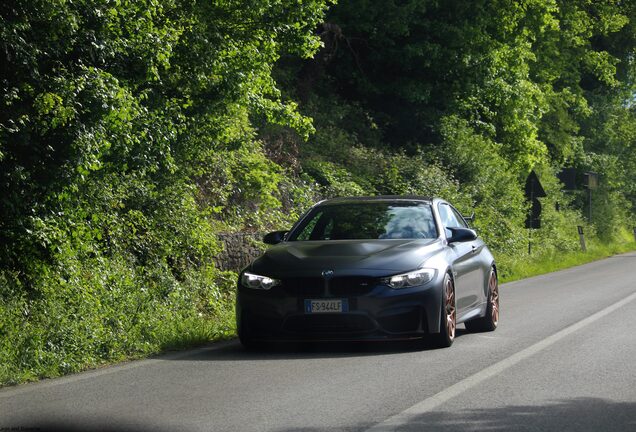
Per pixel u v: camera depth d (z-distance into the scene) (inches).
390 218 582.2
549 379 423.2
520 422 328.8
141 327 567.5
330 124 1437.0
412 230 573.6
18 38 501.4
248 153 971.9
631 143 2529.5
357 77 1614.2
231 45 707.4
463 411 349.1
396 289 512.7
